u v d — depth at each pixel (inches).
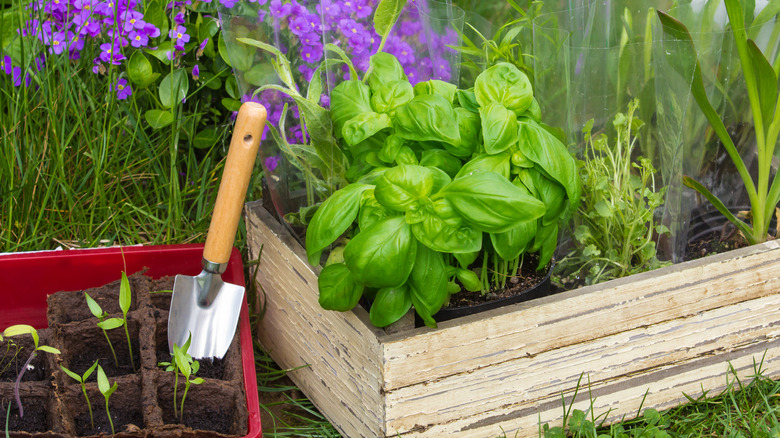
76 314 50.7
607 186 49.9
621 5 52.3
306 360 52.1
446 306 45.6
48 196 65.1
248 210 57.2
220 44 64.7
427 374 43.3
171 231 69.1
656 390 50.9
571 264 52.4
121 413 45.5
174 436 41.9
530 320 44.6
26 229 66.3
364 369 44.3
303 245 51.0
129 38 64.2
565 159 42.5
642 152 53.4
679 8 52.2
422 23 50.9
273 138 49.9
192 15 71.7
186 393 44.3
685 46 47.9
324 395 50.8
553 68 49.3
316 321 49.0
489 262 49.5
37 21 66.2
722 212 54.0
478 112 44.4
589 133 50.1
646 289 47.2
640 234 51.2
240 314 51.9
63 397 43.8
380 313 41.5
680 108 49.8
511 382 46.1
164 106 66.5
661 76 50.1
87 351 49.6
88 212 68.6
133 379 45.2
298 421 53.7
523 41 55.2
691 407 52.8
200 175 72.6
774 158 58.7
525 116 44.7
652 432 48.8
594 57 50.8
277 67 46.4
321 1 46.1
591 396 47.4
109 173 68.0
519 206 37.2
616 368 48.9
